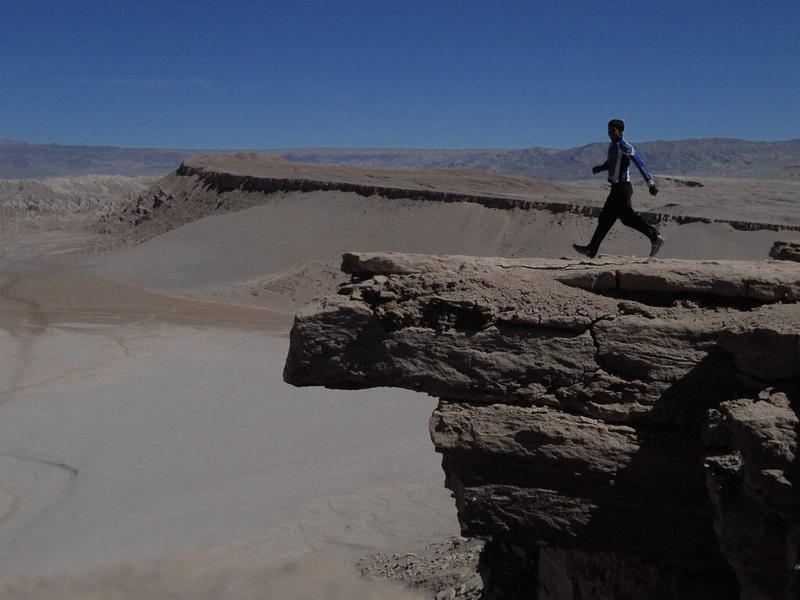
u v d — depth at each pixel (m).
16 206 143.12
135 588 20.02
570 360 9.98
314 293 66.75
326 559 20.31
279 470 28.92
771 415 8.23
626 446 9.61
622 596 10.14
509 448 9.92
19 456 33.16
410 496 24.58
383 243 74.25
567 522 9.83
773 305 9.59
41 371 46.97
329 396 38.22
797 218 59.47
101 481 29.83
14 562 22.67
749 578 8.38
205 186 109.94
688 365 9.61
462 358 10.27
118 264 84.19
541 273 10.66
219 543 22.23
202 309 63.88
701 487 9.44
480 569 12.20
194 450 32.56
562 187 88.94
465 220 73.69
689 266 10.19
